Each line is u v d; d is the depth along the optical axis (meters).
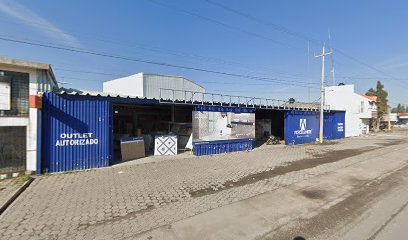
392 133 39.06
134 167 11.18
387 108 54.59
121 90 29.58
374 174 9.67
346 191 7.45
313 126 23.30
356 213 5.74
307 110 22.50
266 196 7.00
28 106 9.57
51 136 10.11
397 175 9.52
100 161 11.23
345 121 30.23
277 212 5.84
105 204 6.41
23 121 9.46
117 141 15.98
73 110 10.64
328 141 23.23
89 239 4.61
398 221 5.23
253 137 17.61
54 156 10.15
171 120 18.83
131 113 19.81
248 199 6.75
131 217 5.59
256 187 7.91
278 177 9.23
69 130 10.52
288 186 8.00
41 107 9.64
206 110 15.05
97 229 5.01
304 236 4.65
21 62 9.21
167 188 7.84
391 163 12.06
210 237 4.64
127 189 7.75
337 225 5.10
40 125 9.74
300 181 8.62
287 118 20.66
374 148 18.22
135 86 27.30
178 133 17.36
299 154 15.20
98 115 11.27
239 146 16.70
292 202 6.52
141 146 13.77
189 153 15.22
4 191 7.45
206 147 14.97
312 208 6.09
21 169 9.43
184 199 6.79
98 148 11.23
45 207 6.21
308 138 22.61
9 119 9.19
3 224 5.27
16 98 9.33
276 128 24.94
